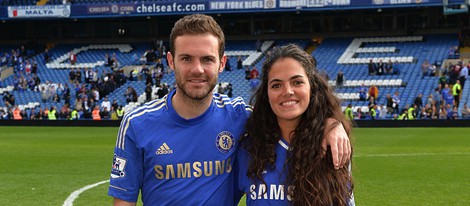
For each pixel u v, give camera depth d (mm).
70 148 14391
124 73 30328
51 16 30906
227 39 34062
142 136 2930
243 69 29516
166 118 2943
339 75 25438
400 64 27312
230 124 3082
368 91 24969
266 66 3027
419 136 17219
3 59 32875
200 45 2807
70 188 8336
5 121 25750
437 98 23016
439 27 30766
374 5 27625
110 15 30531
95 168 10531
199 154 2949
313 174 2906
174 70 2895
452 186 8320
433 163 10930
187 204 2922
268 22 33781
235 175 3146
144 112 2977
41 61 32969
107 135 18891
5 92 28922
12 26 36219
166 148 2912
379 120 21719
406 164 10805
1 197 7652
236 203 3229
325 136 2982
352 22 32406
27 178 9297
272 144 2998
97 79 29188
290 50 2979
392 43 30438
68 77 30859
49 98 28219
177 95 2945
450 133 18281
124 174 2938
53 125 25031
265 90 3057
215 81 2889
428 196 7566
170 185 2926
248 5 29047
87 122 24641
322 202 2875
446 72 25328
